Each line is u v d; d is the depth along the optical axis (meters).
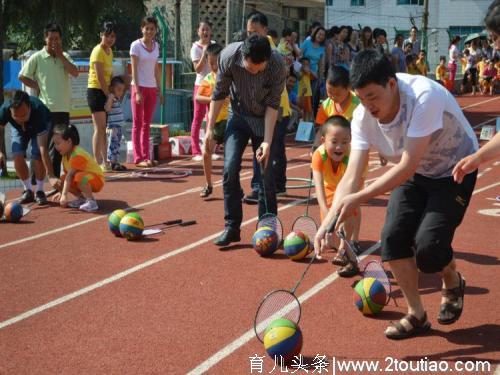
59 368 4.32
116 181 10.55
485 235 7.41
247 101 6.76
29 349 4.61
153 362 4.39
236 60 6.65
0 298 5.59
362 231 7.58
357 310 5.25
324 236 4.31
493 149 3.85
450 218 4.33
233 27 22.00
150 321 5.07
